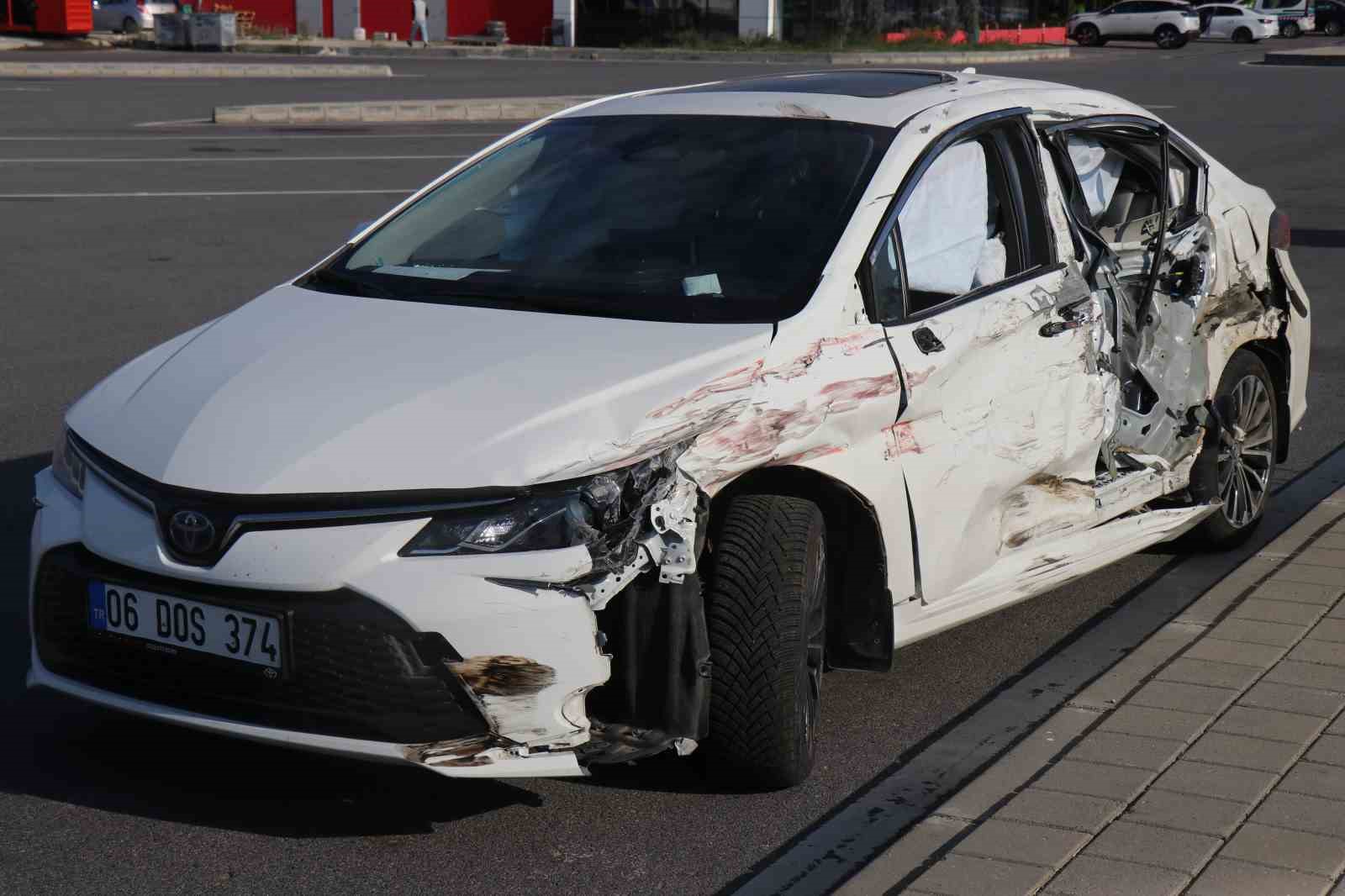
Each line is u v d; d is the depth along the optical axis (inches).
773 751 161.5
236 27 1941.4
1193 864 146.3
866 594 176.4
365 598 142.4
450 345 167.5
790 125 201.5
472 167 219.0
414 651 142.4
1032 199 206.4
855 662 179.5
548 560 142.9
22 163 751.1
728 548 159.8
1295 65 1763.0
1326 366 393.1
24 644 207.3
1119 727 179.0
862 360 171.2
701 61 1822.1
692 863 153.7
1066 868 145.6
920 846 151.8
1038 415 196.5
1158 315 231.0
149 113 1040.2
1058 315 201.8
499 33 2095.2
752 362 162.6
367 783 168.9
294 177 729.0
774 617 158.1
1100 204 232.1
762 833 159.9
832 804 166.9
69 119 981.8
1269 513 276.5
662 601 150.9
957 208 194.9
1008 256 199.9
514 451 146.9
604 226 193.0
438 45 2046.0
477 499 144.2
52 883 146.8
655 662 151.9
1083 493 208.8
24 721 183.3
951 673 205.6
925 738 184.7
